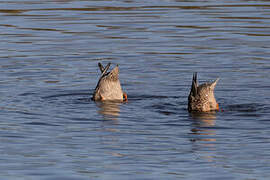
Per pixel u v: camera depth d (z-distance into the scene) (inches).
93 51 3221.0
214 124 1946.4
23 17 4175.7
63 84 2578.7
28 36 3595.0
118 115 2079.2
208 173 1427.2
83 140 1736.0
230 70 2792.8
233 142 1718.8
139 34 3634.4
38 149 1636.3
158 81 2628.0
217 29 3745.1
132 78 2687.0
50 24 3937.0
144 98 2374.5
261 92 2416.3
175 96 2396.7
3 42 3422.7
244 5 4665.4
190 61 2982.3
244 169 1456.7
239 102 2271.2
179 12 4355.3
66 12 4379.9
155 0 5000.0
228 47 3272.6
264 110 2134.6
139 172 1435.8
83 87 2541.8
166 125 1937.7
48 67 2883.9
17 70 2812.5
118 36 3587.6
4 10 4439.0
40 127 1889.8
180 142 1723.7
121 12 4372.5
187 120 2010.3
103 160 1535.4
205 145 1684.3
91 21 4040.4
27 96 2358.5
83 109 2172.7
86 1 4943.4
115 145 1684.3
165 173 1427.2
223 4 4734.3
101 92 2345.0
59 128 1881.2
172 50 3225.9
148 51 3211.1
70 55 3139.8
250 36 3535.9
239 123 1956.2
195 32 3671.3
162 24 3912.4
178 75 2728.8
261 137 1770.4
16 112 2092.8
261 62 2928.2
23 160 1531.7
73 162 1517.0
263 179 1374.3
